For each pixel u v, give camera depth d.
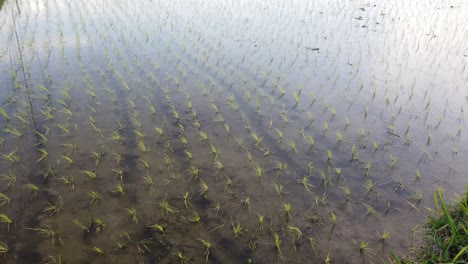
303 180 4.42
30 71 7.09
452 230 3.16
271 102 6.38
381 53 8.77
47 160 4.68
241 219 3.90
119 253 3.45
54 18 10.34
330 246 3.59
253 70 7.64
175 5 12.23
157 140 5.20
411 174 4.63
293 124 5.74
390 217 3.94
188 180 4.45
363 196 4.26
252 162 4.82
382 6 13.17
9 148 4.86
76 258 3.38
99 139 5.16
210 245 3.55
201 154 4.94
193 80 7.07
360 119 5.92
